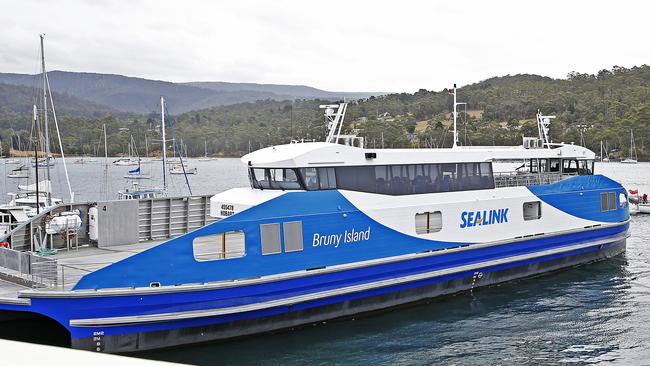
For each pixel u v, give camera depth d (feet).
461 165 75.77
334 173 64.18
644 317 67.46
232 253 63.26
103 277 50.39
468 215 75.20
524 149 85.97
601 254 95.61
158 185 372.38
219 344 56.49
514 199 80.64
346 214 63.72
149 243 73.46
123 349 51.57
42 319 55.93
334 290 62.44
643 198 194.08
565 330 63.16
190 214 80.53
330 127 72.02
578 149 92.58
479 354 56.44
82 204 71.97
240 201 61.57
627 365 53.83
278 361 53.83
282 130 609.42
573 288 79.51
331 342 58.54
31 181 346.33
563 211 87.40
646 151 509.35
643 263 95.45
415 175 70.95
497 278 80.02
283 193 59.82
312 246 61.16
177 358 53.83
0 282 53.83
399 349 57.31
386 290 67.67
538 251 84.12
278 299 58.49
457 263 74.18
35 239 65.72
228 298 55.42
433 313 68.18
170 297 52.49
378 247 66.44
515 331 62.75
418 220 71.26
